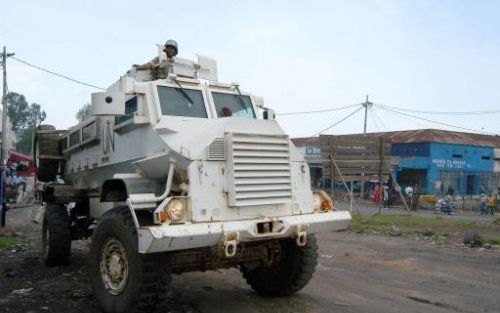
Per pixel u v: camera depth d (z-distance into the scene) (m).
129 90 6.77
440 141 39.28
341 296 6.93
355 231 13.86
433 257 9.81
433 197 30.56
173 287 7.46
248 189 5.72
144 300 5.34
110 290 5.81
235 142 5.71
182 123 6.39
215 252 5.53
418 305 6.50
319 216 6.24
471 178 41.25
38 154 10.80
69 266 9.08
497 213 28.95
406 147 40.12
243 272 7.13
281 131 6.14
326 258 9.77
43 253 9.47
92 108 6.23
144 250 5.03
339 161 18.34
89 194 8.84
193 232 5.15
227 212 5.64
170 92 6.86
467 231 13.77
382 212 22.95
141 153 6.56
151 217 5.55
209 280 7.95
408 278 8.04
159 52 7.80
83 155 9.10
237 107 7.53
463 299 6.80
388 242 11.84
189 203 5.41
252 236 5.54
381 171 19.56
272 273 6.82
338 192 30.81
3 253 10.41
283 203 6.05
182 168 5.67
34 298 6.74
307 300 6.71
